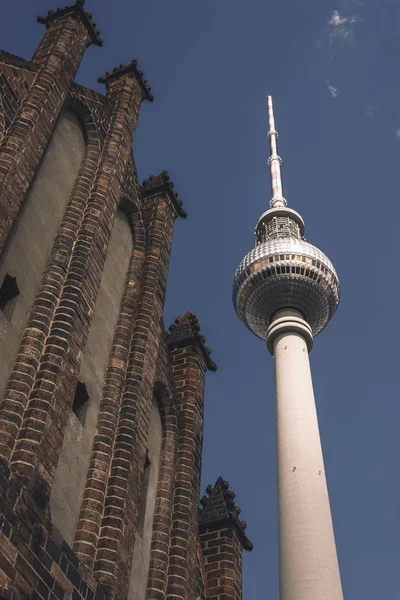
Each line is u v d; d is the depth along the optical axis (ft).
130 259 73.20
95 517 50.24
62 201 62.75
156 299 71.36
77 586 43.83
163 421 70.95
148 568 58.29
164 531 61.72
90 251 60.39
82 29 74.33
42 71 65.00
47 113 61.87
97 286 60.44
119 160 71.82
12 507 40.47
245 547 79.20
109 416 56.59
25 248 54.60
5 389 46.68
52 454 46.60
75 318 54.54
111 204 67.51
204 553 75.51
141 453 58.80
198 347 80.79
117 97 80.43
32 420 45.91
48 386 48.34
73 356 52.75
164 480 65.72
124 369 61.62
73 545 47.91
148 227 79.15
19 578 38.52
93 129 71.61
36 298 53.31
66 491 49.29
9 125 57.93
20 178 54.08
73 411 53.57
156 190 84.38
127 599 49.60
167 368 75.72
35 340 50.29
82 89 73.36
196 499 68.28
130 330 65.51
